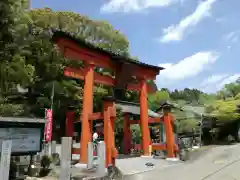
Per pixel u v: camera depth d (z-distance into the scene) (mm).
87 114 19375
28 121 13266
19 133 12969
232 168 16516
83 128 19000
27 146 13195
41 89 30656
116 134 32594
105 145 15906
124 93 38000
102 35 40219
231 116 34406
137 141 37062
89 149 16422
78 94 32688
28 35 28281
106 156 16578
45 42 28469
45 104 29703
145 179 13828
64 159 12211
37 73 30188
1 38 22094
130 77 24875
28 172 13812
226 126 36438
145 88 26297
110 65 23219
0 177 9922
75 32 37188
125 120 29875
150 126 35156
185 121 37750
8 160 10258
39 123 13797
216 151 24844
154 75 27250
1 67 21281
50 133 18375
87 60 20641
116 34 41531
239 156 21141
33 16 30500
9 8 20594
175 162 20547
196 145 33312
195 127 37469
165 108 23516
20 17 23641
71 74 19969
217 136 37031
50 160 14969
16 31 23641
